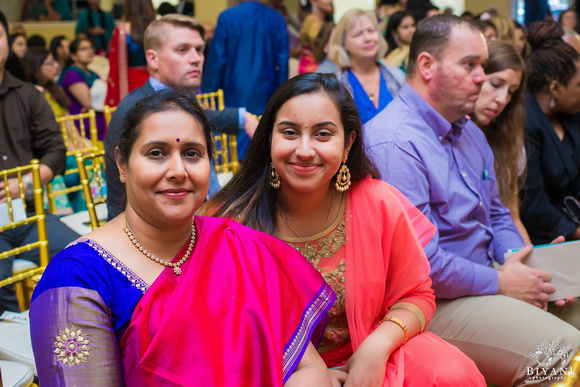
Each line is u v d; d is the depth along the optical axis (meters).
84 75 6.26
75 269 1.33
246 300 1.46
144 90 2.63
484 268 2.18
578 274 2.22
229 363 1.38
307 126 1.63
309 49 5.61
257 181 1.83
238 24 4.76
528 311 2.06
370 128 2.28
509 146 2.86
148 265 1.41
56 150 3.15
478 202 2.37
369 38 4.15
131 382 1.31
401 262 1.77
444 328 2.12
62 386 1.25
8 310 2.61
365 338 1.68
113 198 2.13
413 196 2.16
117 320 1.34
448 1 11.20
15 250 2.35
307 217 1.79
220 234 1.54
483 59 2.27
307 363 1.53
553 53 3.05
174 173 1.35
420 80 2.34
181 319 1.35
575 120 3.27
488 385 2.17
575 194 3.18
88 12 8.87
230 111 2.82
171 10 5.87
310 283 1.62
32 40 7.11
